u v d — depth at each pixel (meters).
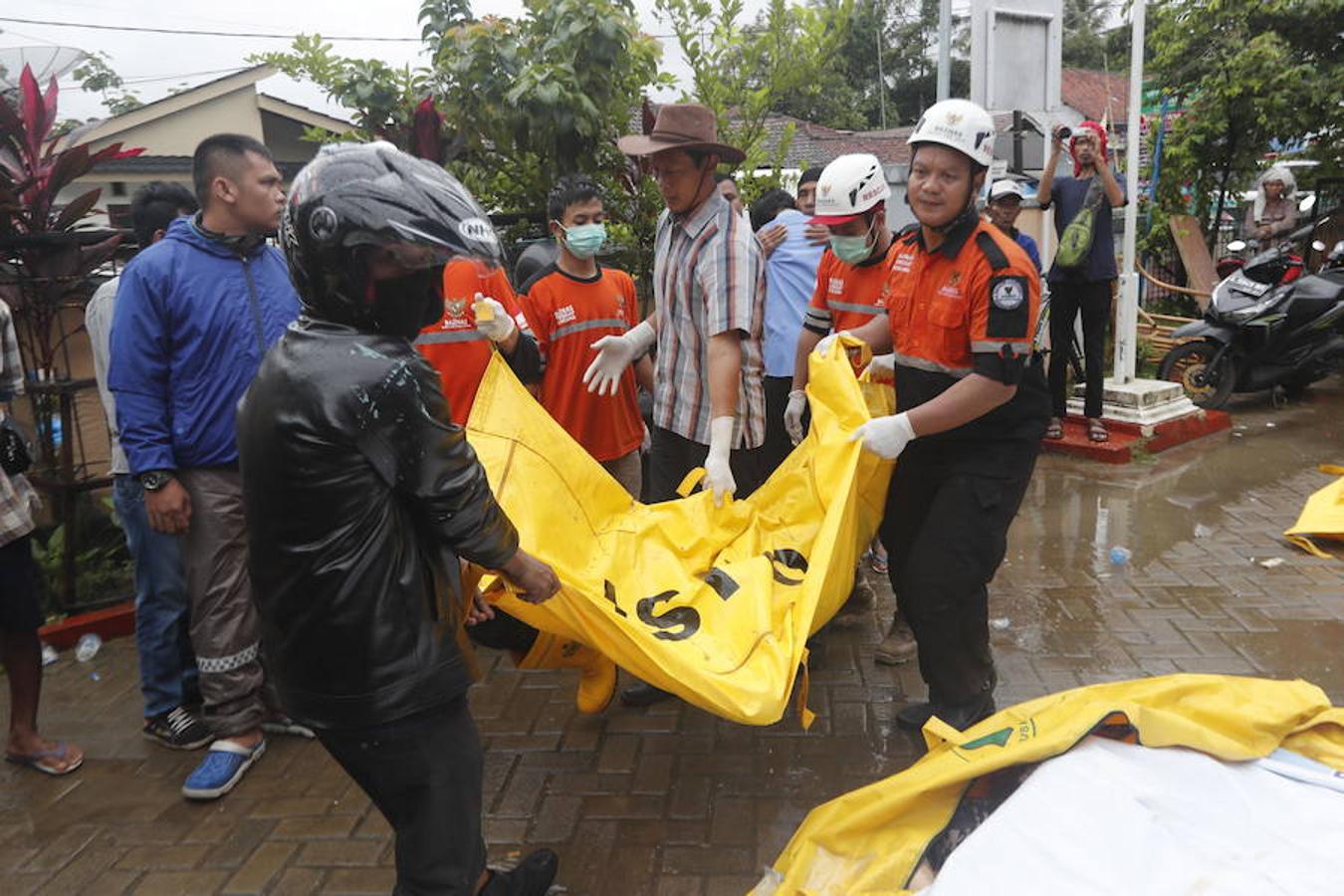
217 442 3.41
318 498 1.92
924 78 42.88
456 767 2.18
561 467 3.11
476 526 2.06
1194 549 5.43
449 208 1.90
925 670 3.43
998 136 8.27
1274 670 4.03
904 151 22.08
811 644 4.16
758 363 3.75
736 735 3.69
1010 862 2.18
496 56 5.97
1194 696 2.77
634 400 4.55
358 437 1.90
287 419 1.90
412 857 2.20
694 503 3.39
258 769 3.62
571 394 4.33
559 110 5.86
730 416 3.46
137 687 4.33
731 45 6.71
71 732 3.96
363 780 2.17
